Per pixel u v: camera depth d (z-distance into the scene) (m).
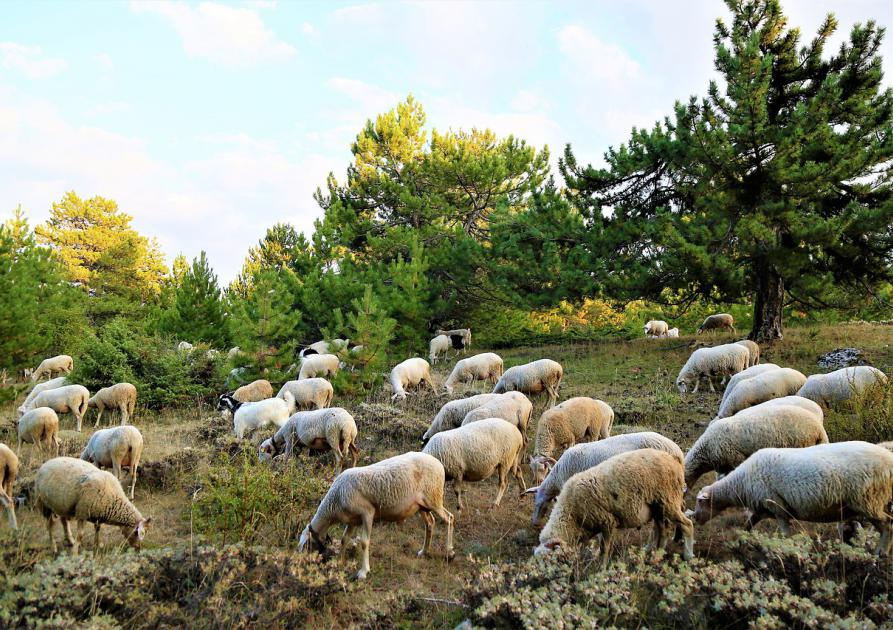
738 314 32.72
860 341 18.58
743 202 17.66
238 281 43.75
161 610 5.61
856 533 6.31
